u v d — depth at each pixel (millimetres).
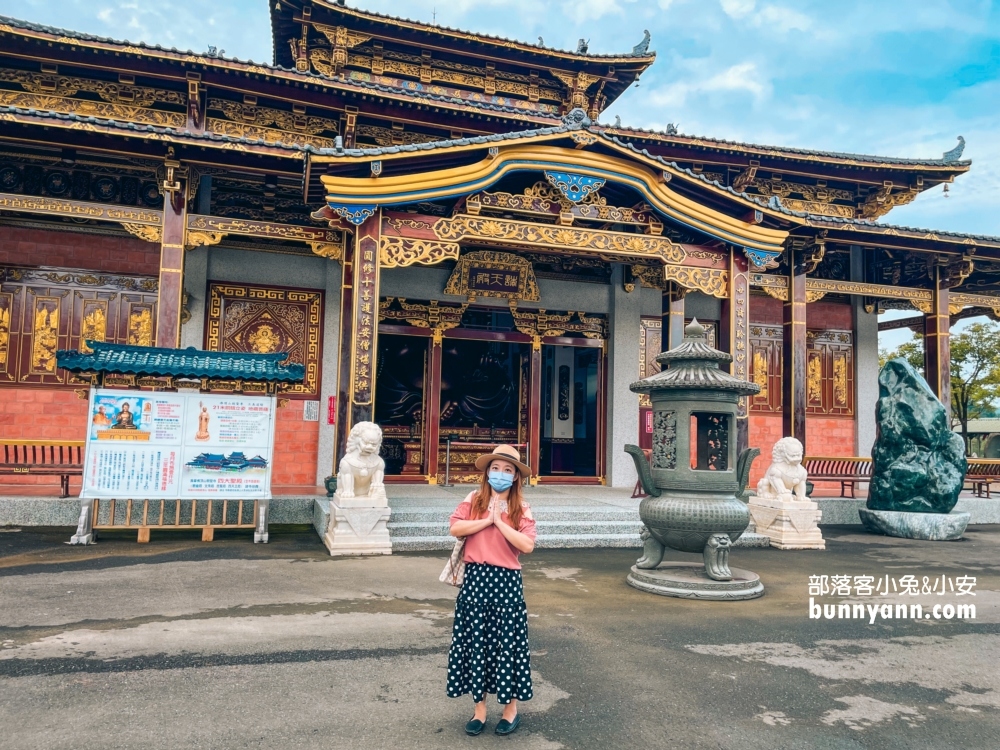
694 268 13727
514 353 18359
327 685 5082
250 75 14680
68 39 13602
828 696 5160
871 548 12117
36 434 14086
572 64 19812
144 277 14883
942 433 13898
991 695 5250
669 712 4793
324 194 12555
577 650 6094
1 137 11680
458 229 12312
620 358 17812
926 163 19406
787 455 12273
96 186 14023
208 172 13148
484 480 4645
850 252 19438
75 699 4703
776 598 8266
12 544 10266
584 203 13133
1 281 14070
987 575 9898
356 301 11727
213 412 10891
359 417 11578
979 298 18656
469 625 4398
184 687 4965
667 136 18156
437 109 16172
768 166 19281
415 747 4152
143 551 10023
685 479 8602
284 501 12844
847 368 19953
